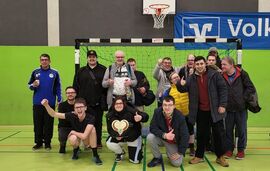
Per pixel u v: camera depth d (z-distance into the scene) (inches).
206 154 220.4
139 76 246.1
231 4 333.4
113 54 329.4
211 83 186.5
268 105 331.3
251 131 310.2
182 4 334.6
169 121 189.3
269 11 332.5
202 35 332.5
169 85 240.2
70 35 338.0
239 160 206.2
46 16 337.4
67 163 200.8
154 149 195.5
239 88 203.8
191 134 215.2
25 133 299.0
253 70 331.0
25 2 337.7
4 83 337.4
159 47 328.5
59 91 242.2
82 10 338.0
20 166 194.1
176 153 191.3
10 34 338.0
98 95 229.0
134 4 336.2
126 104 201.8
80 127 206.2
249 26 330.3
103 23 338.0
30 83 239.6
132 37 337.1
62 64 337.4
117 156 206.4
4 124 339.0
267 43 330.3
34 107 234.7
